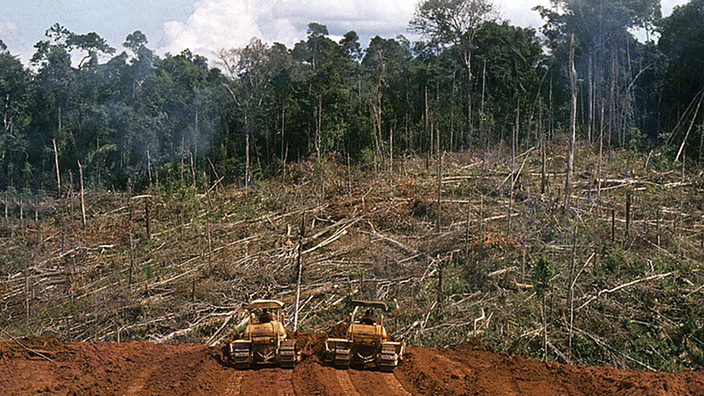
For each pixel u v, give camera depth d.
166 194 46.88
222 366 10.88
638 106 60.00
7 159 66.94
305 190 41.91
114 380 9.67
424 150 61.25
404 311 20.38
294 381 10.00
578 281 22.89
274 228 32.66
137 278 25.83
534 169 40.69
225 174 59.53
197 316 21.28
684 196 34.44
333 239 29.95
